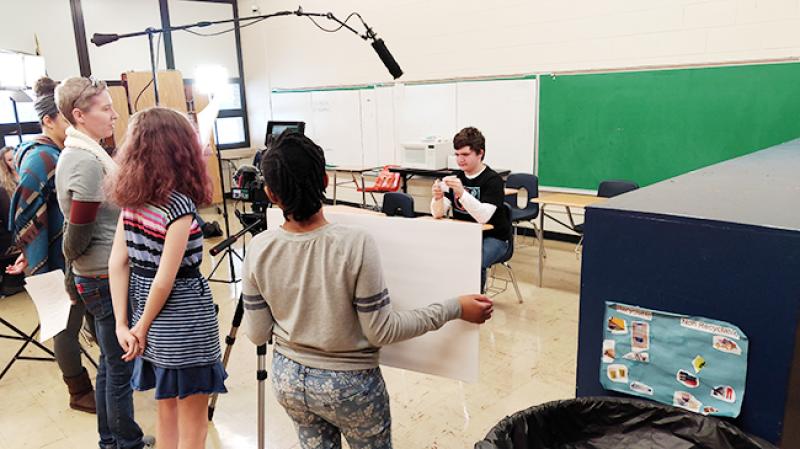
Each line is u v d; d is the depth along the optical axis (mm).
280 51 7406
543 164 5062
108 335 1887
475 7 5270
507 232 3035
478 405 2430
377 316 1132
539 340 3084
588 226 985
